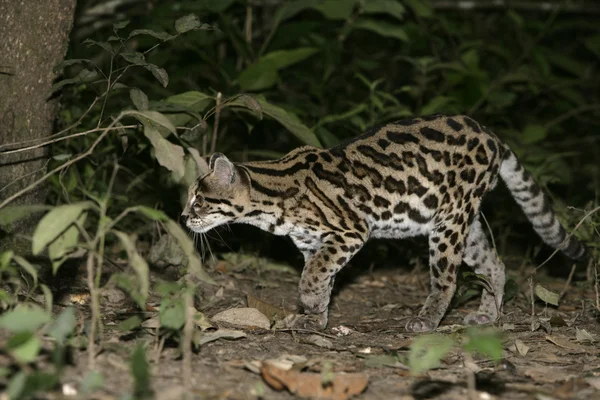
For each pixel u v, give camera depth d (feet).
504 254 45.42
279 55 40.98
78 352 22.52
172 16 45.52
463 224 32.60
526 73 51.47
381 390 21.86
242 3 48.65
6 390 19.12
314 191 31.73
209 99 35.47
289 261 41.50
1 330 23.41
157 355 22.54
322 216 31.63
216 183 31.60
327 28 51.49
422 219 32.89
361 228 31.86
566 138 62.95
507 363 24.36
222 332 25.68
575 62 56.03
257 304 30.89
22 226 30.50
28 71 29.84
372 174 32.22
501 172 34.42
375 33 58.80
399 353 25.89
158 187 38.55
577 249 34.71
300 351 25.53
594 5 61.72
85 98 41.01
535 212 34.63
